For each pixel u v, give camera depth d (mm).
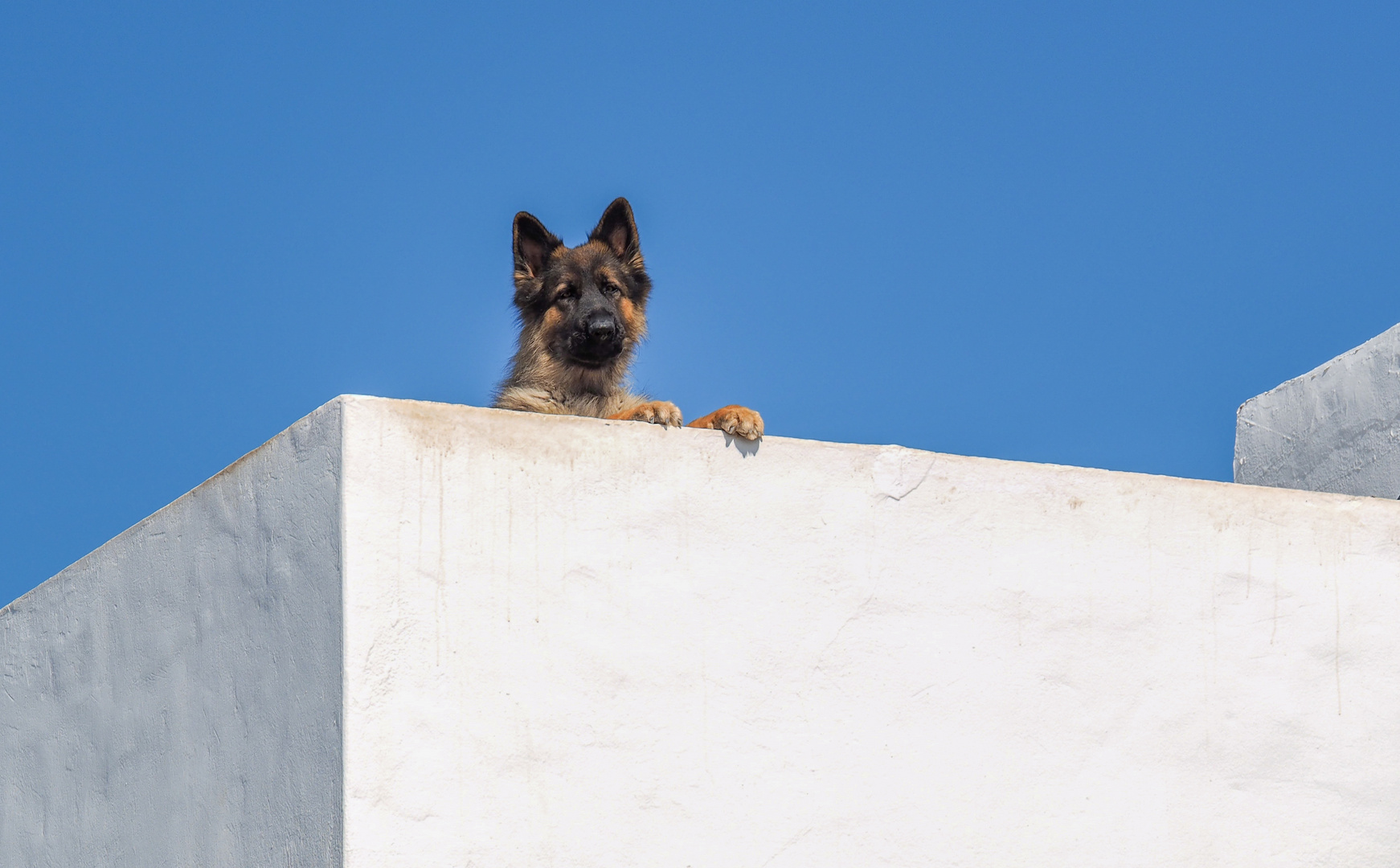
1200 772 12195
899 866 11102
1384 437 15562
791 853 10820
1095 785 11836
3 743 14336
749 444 11414
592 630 10602
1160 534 12531
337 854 9578
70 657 13531
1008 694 11727
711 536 11125
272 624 10711
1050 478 12289
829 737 11125
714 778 10727
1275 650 12680
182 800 11578
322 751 9898
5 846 13984
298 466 10656
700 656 10883
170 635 12086
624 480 10945
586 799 10305
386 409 10297
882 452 11805
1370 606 13062
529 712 10266
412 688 9945
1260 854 12195
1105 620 12188
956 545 11844
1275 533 12938
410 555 10141
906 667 11469
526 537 10531
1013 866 11438
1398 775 12758
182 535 12141
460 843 9844
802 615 11250
